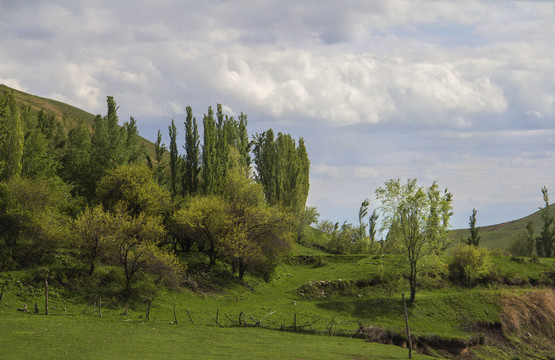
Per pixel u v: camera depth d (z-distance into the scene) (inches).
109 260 2054.6
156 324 1422.2
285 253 2632.9
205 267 2389.3
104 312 1574.8
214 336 1254.3
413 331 1689.2
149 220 2047.2
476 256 2620.6
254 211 2488.9
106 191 2443.4
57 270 1802.4
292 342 1278.3
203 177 3073.3
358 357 1122.0
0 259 1752.0
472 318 1973.4
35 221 1921.8
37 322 1221.1
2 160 2308.1
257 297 2215.8
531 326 2047.2
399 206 2190.0
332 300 2234.3
